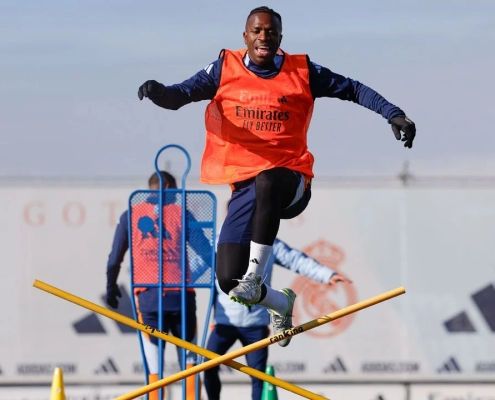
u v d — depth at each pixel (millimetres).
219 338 25375
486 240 27781
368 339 27812
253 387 25375
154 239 24031
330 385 27719
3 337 27484
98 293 27562
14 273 27484
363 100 18703
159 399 23625
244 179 18625
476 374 27812
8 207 27547
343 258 27766
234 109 18641
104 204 27609
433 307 27828
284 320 19500
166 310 25031
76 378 27594
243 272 18719
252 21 18469
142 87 17969
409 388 27766
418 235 27828
